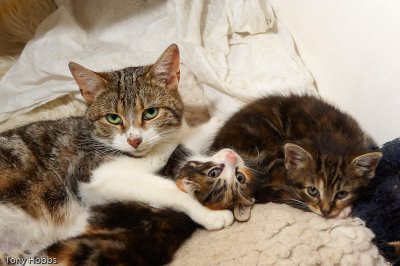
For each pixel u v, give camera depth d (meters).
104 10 0.80
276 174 0.60
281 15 0.72
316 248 0.51
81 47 0.77
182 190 0.57
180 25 0.73
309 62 0.69
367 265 0.51
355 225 0.53
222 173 0.56
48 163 0.58
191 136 0.65
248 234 0.52
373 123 0.60
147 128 0.58
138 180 0.57
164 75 0.60
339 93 0.64
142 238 0.54
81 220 0.56
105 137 0.59
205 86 0.72
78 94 0.72
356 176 0.56
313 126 0.61
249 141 0.62
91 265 0.51
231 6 0.73
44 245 0.56
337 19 0.61
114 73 0.61
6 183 0.56
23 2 0.79
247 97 0.68
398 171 0.56
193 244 0.54
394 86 0.56
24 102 0.73
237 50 0.72
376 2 0.55
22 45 0.83
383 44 0.56
